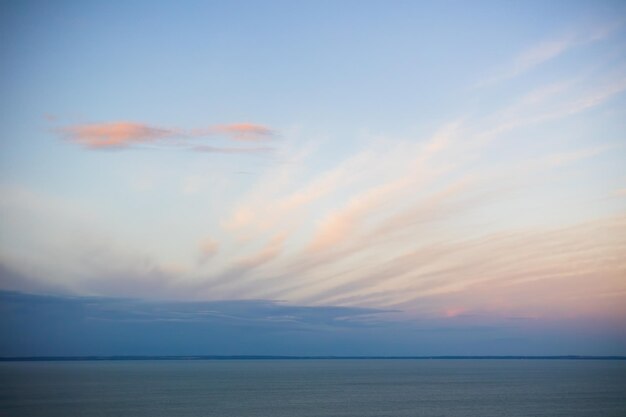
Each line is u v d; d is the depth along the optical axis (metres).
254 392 94.31
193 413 63.72
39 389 100.00
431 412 65.06
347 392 94.12
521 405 72.44
